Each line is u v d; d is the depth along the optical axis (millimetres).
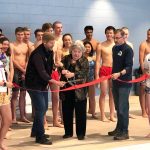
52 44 5887
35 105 6027
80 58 6270
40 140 6156
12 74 7117
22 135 6762
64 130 6902
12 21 9742
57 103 7391
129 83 6191
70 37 7348
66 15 10547
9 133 6906
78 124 6387
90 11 10930
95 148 5871
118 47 6250
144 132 6965
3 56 6184
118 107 6316
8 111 5512
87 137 6574
